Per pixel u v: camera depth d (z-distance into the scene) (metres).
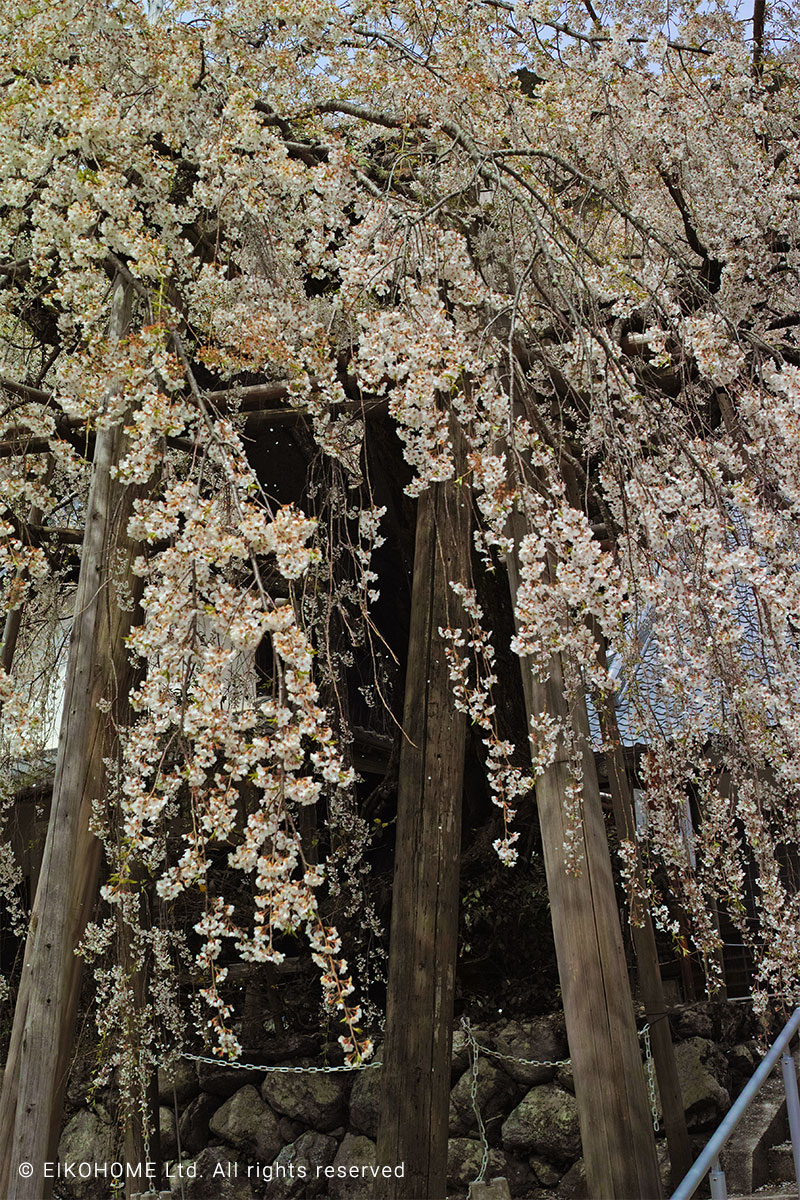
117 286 3.48
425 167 3.77
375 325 2.51
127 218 2.79
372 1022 5.57
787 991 3.25
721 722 3.00
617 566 2.96
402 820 3.21
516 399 3.30
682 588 2.66
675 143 4.41
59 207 3.13
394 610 6.45
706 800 3.52
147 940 4.61
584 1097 2.69
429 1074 2.93
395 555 6.33
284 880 2.04
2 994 5.68
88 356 2.68
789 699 2.53
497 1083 5.06
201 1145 5.51
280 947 6.05
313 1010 5.69
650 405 3.11
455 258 3.14
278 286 3.33
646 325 3.62
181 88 3.18
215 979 2.04
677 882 3.86
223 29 3.26
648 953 4.46
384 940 5.83
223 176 3.32
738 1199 3.76
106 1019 4.25
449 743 3.25
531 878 5.61
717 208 4.53
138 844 2.20
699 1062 4.92
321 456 4.29
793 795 3.29
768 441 2.78
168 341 3.09
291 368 2.96
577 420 3.87
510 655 5.69
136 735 2.37
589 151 4.50
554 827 2.91
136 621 3.37
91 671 3.20
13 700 2.61
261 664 4.40
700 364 2.75
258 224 3.38
